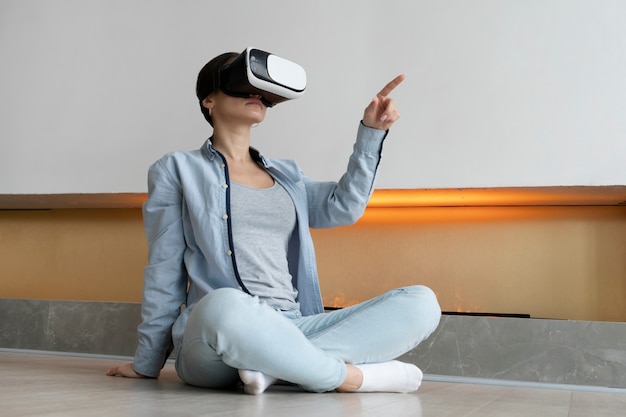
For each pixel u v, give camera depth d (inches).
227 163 78.7
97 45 148.3
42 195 150.4
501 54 126.2
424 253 150.6
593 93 122.0
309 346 63.0
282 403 54.9
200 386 69.4
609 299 140.6
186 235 77.8
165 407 47.9
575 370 110.1
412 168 128.0
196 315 61.7
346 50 133.5
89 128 146.9
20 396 50.3
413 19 130.8
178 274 77.9
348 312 73.2
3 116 151.9
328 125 133.0
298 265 80.0
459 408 58.5
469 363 114.3
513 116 124.6
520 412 57.3
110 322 132.9
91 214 171.3
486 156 125.0
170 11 144.6
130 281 167.2
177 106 142.4
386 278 152.1
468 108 126.6
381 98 80.1
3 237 175.8
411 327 71.8
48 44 151.1
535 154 123.2
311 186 86.2
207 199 75.8
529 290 144.6
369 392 69.8
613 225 141.7
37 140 149.6
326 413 48.9
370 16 133.0
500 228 147.1
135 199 152.9
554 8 124.9
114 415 41.5
